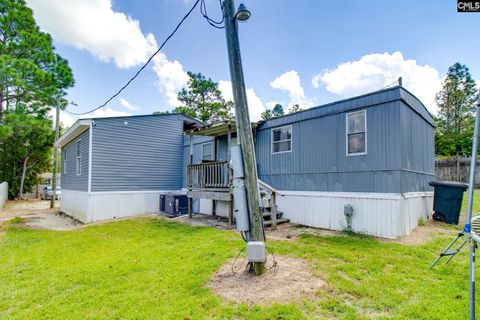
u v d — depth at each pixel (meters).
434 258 4.40
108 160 10.58
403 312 2.73
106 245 6.13
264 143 9.24
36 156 22.39
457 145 21.98
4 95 12.84
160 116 12.15
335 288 3.26
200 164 9.20
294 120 8.20
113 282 3.80
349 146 6.86
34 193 24.50
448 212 7.36
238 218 3.73
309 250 4.89
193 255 4.84
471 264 2.57
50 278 4.07
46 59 12.75
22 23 12.38
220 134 10.26
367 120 6.52
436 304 2.87
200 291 3.32
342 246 5.18
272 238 6.08
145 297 3.27
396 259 4.35
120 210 10.74
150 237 6.75
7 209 15.35
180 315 2.79
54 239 6.98
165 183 12.16
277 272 3.78
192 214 10.49
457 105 26.22
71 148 13.13
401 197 5.92
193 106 24.61
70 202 12.58
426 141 8.03
